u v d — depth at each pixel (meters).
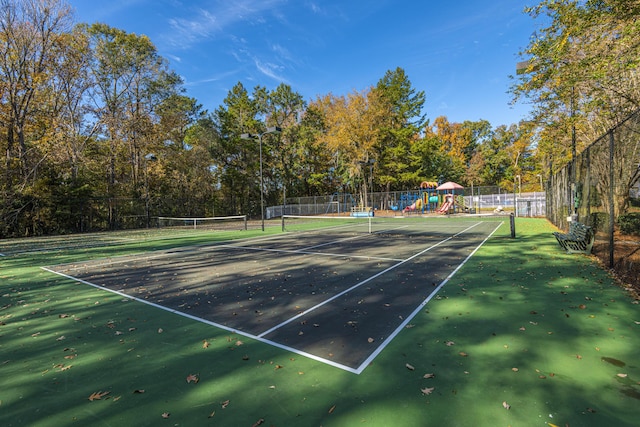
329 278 7.73
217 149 45.84
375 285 6.96
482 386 3.10
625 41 8.80
